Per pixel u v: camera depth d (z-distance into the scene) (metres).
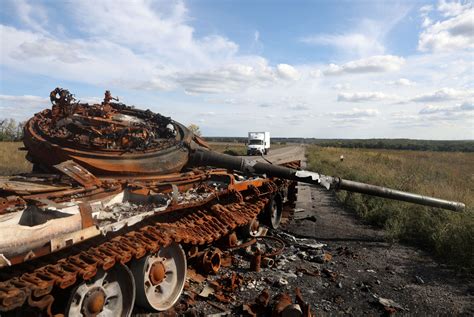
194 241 5.67
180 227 5.76
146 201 5.23
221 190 7.05
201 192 6.76
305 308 5.24
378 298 6.35
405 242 10.09
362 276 7.43
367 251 9.20
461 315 5.85
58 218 3.78
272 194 10.73
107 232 4.10
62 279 3.56
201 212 6.71
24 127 6.53
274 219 11.30
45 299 3.49
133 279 4.67
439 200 10.76
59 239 3.57
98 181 5.15
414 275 7.58
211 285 6.28
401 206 12.47
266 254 8.18
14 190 4.32
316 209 14.37
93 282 4.23
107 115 6.98
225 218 6.92
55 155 5.78
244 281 6.74
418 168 26.33
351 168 24.67
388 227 11.14
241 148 51.12
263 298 5.70
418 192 14.32
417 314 5.84
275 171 9.08
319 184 9.71
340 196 16.59
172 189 5.48
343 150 64.31
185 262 5.80
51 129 6.26
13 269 3.66
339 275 7.41
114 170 5.88
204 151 7.89
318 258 8.25
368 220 12.41
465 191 14.92
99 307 4.25
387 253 9.06
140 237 4.83
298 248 9.16
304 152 53.34
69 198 4.55
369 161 33.78
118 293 4.65
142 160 6.37
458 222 9.58
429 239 9.74
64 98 6.30
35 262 3.83
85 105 7.26
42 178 5.43
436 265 8.23
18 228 3.37
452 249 8.55
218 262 6.96
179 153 7.25
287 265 7.87
